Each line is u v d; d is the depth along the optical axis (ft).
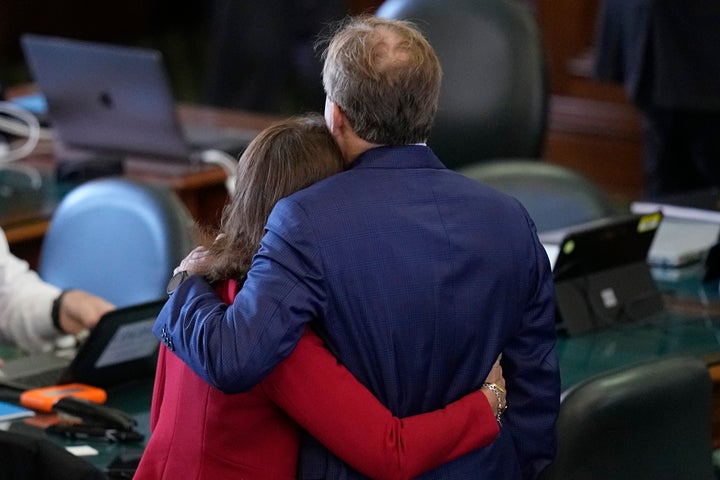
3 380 29.81
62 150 50.11
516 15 44.96
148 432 28.30
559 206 39.52
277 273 21.02
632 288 34.35
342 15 73.56
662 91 56.03
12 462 20.98
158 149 47.34
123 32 113.09
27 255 43.47
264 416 22.25
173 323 21.84
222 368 20.67
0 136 51.08
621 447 25.48
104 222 36.58
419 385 22.07
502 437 23.65
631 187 72.02
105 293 36.19
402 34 22.39
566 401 25.20
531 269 23.13
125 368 30.55
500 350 22.89
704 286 36.55
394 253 21.63
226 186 47.73
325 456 22.21
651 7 55.36
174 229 35.45
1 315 34.58
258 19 73.36
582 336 33.22
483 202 22.62
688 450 26.30
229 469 22.29
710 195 41.96
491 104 44.62
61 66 47.24
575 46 72.33
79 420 28.19
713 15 54.44
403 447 21.50
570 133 73.51
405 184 22.15
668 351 32.07
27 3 104.32
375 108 22.02
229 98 75.05
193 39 114.01
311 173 22.39
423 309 21.77
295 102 78.33
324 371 21.38
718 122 56.75
